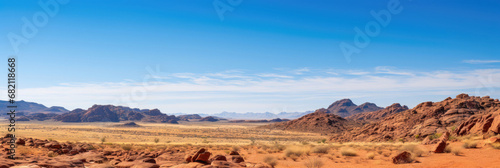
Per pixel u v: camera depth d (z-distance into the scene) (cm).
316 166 1984
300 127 17950
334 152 3100
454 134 4719
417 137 7038
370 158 2453
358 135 9388
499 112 3791
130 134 13138
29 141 3009
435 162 1920
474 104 8381
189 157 1630
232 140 10069
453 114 7844
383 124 9312
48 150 2620
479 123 4238
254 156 2850
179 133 15138
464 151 2447
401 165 1891
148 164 1469
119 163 1577
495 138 2708
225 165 1477
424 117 8300
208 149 3894
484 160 1881
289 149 2942
